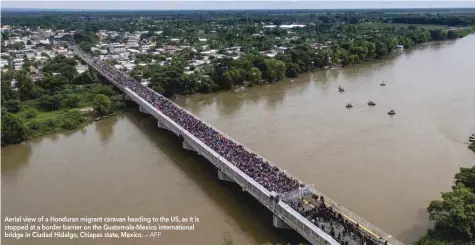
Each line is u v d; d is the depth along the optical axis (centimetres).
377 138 13988
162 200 10406
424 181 10744
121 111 18862
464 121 15450
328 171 11481
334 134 14525
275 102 19412
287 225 8912
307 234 7806
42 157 13612
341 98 19575
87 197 10669
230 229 9081
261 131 15112
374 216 9156
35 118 17350
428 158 12206
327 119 16312
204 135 12812
